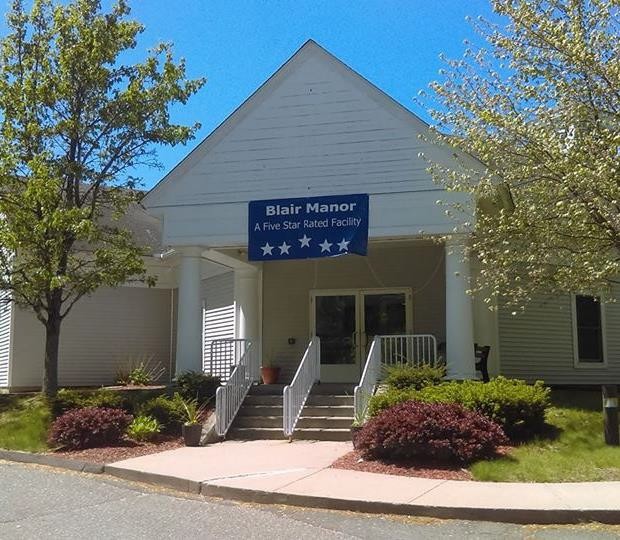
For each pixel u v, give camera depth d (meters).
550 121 10.27
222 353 18.70
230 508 7.64
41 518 7.15
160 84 14.73
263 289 18.22
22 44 14.47
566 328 17.31
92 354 20.48
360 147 13.92
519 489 7.94
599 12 10.03
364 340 17.38
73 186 14.52
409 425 9.51
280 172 14.24
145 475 9.19
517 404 10.43
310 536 6.46
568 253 10.34
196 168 14.68
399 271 17.39
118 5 14.96
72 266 14.80
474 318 15.75
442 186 13.36
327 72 14.29
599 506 7.05
